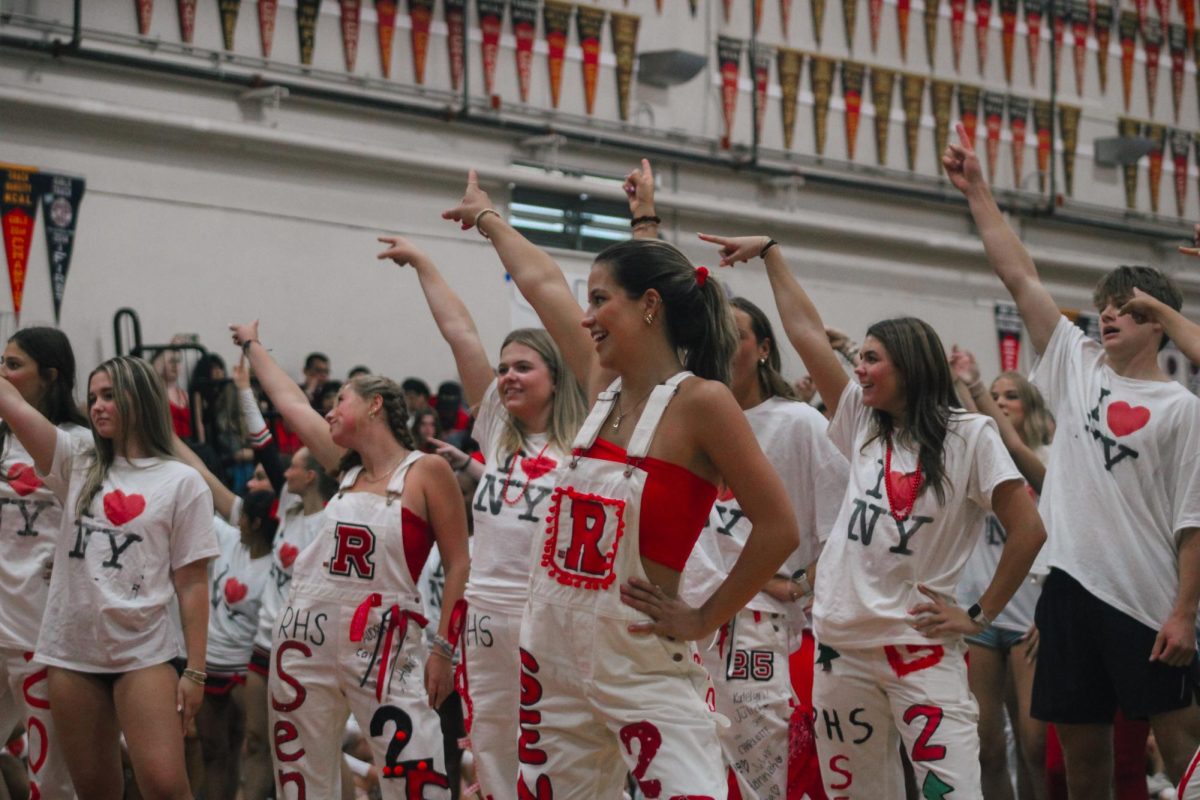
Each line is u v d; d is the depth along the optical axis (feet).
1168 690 15.52
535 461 16.61
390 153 40.16
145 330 36.58
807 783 16.70
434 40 42.27
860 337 50.98
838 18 51.55
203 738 23.24
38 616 18.49
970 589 22.06
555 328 12.69
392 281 41.09
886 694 14.43
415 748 16.67
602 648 10.56
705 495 10.80
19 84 35.04
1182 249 17.02
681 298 10.98
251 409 24.99
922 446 14.42
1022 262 17.10
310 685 16.78
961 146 17.29
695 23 48.16
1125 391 16.07
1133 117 59.31
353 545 16.88
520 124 43.27
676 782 10.39
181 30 37.68
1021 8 55.98
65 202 35.42
